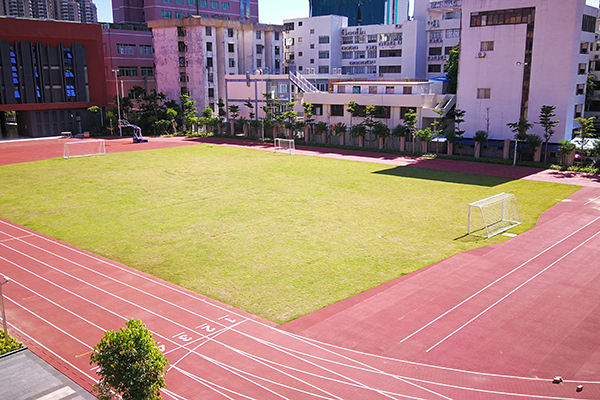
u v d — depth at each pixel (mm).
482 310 21906
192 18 93062
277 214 37125
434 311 21891
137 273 26656
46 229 34344
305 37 110750
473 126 63719
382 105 70938
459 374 17250
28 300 23734
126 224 35156
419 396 16078
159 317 21812
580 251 28891
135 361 14047
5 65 80312
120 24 102938
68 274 26719
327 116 77312
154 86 107062
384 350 18844
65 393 16734
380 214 36906
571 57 55406
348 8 124312
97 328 21047
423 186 46031
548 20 56094
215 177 51125
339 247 30031
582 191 43375
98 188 46344
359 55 108562
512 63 59312
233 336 20094
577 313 21531
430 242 30812
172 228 34094
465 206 38938
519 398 15906
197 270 26891
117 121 89312
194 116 90875
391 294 23641
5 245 31328
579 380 16828
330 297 23453
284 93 84000
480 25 60875
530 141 55938
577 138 57250
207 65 95812
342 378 17141
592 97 75125
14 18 79688
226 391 16500
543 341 19312
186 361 18312
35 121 85625
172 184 47844
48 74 85625
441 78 79938
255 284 25000
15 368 18250
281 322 21188
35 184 48344
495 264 27125
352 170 54625
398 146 68562
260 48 103375
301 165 58062
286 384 16859
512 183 47031
